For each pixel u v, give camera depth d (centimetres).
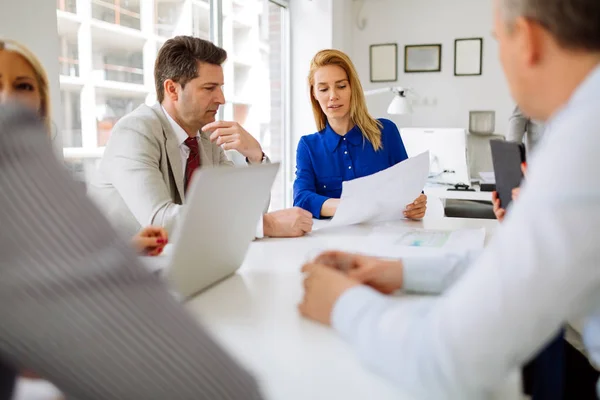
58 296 39
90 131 285
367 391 60
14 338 40
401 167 170
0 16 172
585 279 50
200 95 190
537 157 57
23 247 38
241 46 433
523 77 61
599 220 50
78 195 42
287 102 524
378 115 629
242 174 91
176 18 352
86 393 42
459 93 596
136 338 42
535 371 72
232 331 78
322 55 225
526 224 53
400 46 611
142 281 43
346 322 69
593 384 86
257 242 145
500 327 51
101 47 292
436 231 151
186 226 83
